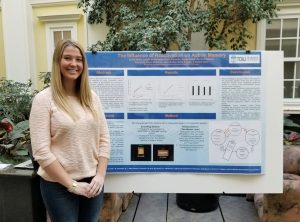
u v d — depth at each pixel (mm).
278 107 1937
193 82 1932
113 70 1935
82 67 1499
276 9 4223
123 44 4102
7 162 2477
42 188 1481
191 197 2777
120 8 4234
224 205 2938
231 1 3945
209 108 1945
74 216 1479
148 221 2611
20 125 2869
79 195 1498
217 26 4324
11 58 5836
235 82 1922
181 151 1979
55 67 1430
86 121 1435
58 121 1361
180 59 1924
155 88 1942
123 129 1971
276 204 2318
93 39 5117
